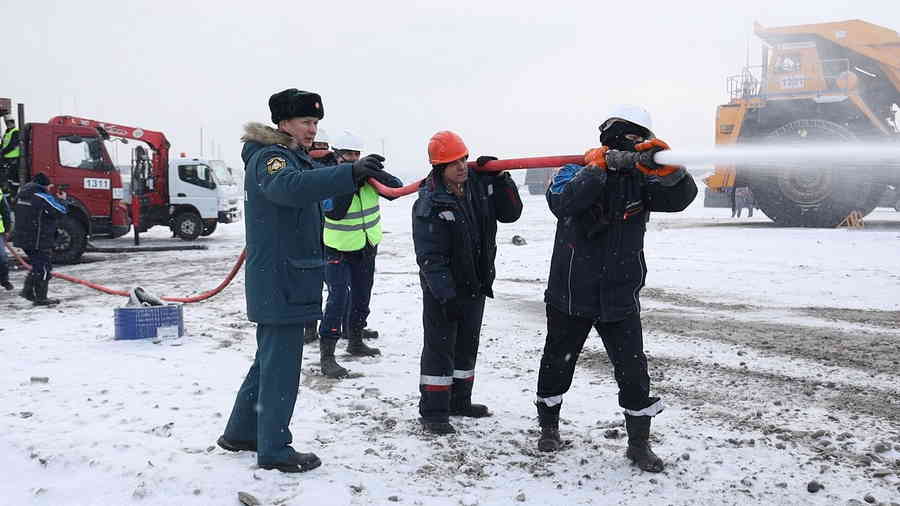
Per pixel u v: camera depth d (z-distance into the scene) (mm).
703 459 3973
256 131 3621
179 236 22219
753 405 5027
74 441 4094
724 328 7773
